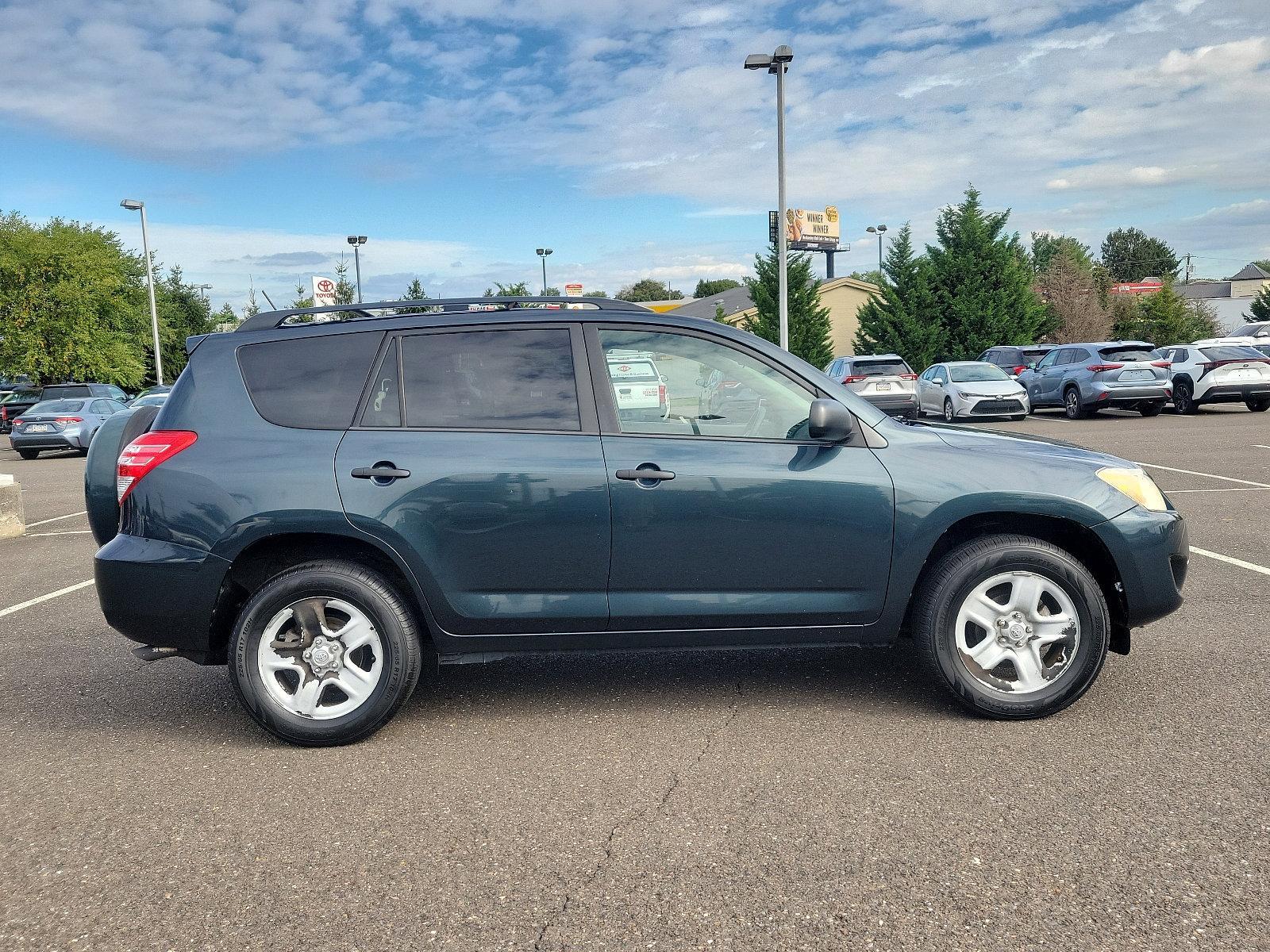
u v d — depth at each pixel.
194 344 4.02
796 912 2.50
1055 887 2.57
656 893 2.62
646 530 3.75
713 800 3.20
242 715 4.23
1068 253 57.66
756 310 39.34
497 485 3.73
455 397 3.87
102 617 6.11
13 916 2.59
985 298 40.00
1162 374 20.44
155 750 3.81
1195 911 2.44
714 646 3.88
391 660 3.74
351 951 2.39
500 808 3.19
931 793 3.19
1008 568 3.76
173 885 2.74
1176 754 3.43
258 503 3.70
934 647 3.80
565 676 4.62
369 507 3.70
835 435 3.70
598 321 3.95
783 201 23.28
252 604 3.73
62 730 4.07
